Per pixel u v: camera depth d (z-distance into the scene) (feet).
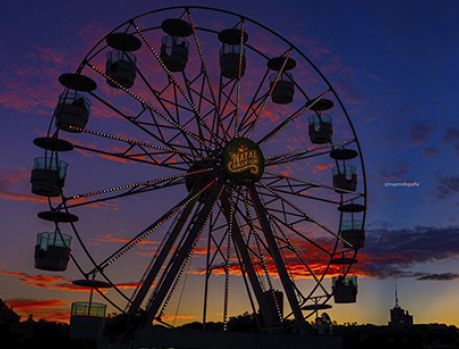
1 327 253.44
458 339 305.12
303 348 83.82
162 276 91.30
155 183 93.86
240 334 82.23
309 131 119.24
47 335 251.19
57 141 91.76
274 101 116.26
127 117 94.53
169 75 96.99
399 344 301.22
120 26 98.22
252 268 103.30
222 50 108.68
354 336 294.66
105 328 85.10
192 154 98.48
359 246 107.76
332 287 106.83
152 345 79.41
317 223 105.09
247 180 97.55
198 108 99.50
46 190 92.27
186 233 93.66
